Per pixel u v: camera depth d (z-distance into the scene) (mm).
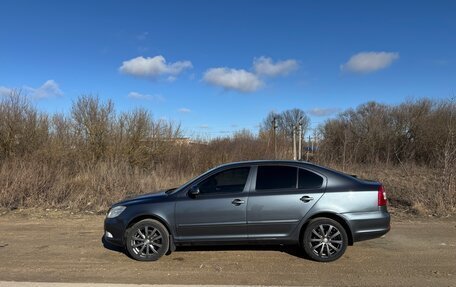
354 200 7277
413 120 35875
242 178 7586
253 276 6508
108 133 24016
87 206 13750
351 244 7453
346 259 7391
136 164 23047
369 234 7230
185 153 23625
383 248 8109
